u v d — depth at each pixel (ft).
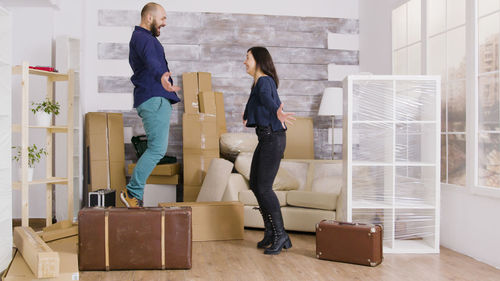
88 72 17.19
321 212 13.51
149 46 11.80
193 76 17.02
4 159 9.68
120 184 16.40
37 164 15.79
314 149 18.17
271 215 11.30
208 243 12.50
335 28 18.40
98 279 9.04
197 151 15.92
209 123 16.16
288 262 10.41
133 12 17.39
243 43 17.88
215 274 9.43
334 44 18.39
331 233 10.52
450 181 12.20
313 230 13.55
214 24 17.75
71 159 13.50
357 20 18.47
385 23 16.14
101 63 17.26
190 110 16.83
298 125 17.34
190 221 9.84
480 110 10.89
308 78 18.21
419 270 9.81
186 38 17.62
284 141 11.15
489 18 10.54
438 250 11.47
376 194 12.31
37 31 15.93
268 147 10.94
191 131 15.98
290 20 18.16
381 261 10.39
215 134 16.25
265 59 11.21
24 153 11.94
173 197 16.38
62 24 16.38
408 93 12.07
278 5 18.11
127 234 9.67
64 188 15.44
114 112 17.24
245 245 12.23
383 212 12.24
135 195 11.93
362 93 12.19
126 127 17.30
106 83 17.28
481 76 10.85
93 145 16.08
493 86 10.40
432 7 13.12
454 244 11.85
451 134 12.20
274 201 11.27
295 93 18.12
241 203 13.16
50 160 13.83
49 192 13.70
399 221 12.09
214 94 16.65
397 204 11.70
